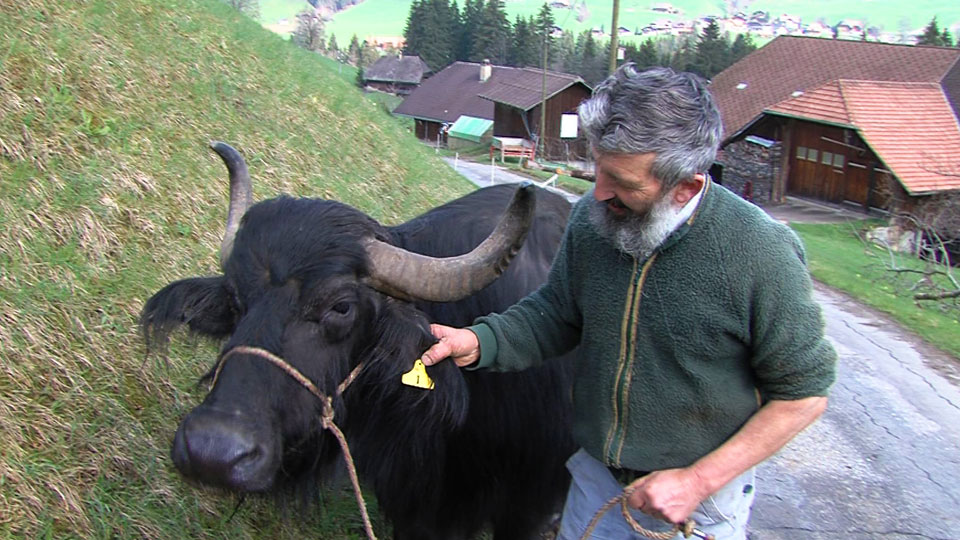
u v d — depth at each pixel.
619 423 2.54
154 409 3.96
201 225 5.36
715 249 2.29
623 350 2.47
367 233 2.84
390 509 3.57
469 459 3.47
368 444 3.29
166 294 2.94
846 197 27.98
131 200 5.12
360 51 96.81
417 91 57.72
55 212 4.62
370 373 2.96
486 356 2.76
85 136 5.34
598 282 2.52
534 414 3.50
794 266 2.30
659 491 2.34
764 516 4.96
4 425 3.44
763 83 38.81
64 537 3.25
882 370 7.95
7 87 5.21
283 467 2.83
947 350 8.84
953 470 5.77
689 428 2.46
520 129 46.00
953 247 21.08
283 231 2.70
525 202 2.79
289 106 8.02
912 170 24.70
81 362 3.93
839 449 6.00
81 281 4.36
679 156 2.10
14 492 3.25
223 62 7.83
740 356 2.39
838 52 38.25
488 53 79.75
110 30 6.79
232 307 2.78
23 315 3.92
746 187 30.88
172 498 3.57
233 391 2.50
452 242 3.51
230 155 3.31
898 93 28.17
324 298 2.63
